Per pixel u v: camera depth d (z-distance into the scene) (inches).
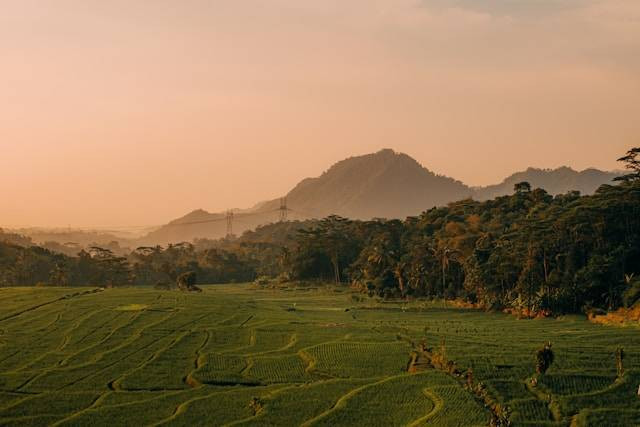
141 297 6294.3
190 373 3604.8
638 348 3705.7
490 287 6382.9
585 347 3732.8
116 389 3378.4
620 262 5570.9
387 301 7244.1
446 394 2942.9
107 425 2795.3
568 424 2632.9
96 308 5625.0
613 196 6067.9
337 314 5935.0
